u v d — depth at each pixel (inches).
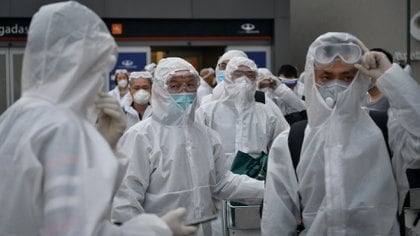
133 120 261.3
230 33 525.0
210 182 148.3
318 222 112.9
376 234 112.0
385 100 163.0
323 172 114.1
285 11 524.7
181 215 84.7
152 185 140.2
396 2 410.9
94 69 86.5
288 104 279.4
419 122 109.5
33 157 76.9
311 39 545.3
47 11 84.8
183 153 142.0
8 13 488.4
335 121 113.3
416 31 393.4
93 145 81.0
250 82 222.4
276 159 119.3
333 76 114.3
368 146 113.2
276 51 525.0
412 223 119.5
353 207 111.3
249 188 147.9
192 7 512.4
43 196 77.0
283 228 116.7
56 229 74.2
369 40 440.1
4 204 78.3
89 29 85.0
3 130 82.4
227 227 168.2
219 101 225.0
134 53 510.9
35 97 83.7
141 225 81.0
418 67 389.7
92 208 76.3
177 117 143.0
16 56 498.0
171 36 516.4
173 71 142.6
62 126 78.7
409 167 112.5
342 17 485.1
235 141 219.9
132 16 501.7
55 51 83.2
